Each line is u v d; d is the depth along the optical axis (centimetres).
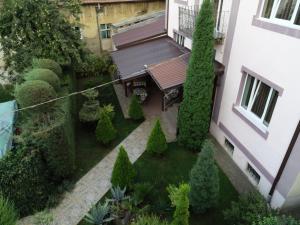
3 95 1408
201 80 971
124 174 904
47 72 955
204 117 1059
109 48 2328
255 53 843
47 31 1297
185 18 1259
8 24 1255
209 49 923
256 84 902
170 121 1420
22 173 804
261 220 667
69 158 959
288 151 750
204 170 732
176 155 1145
